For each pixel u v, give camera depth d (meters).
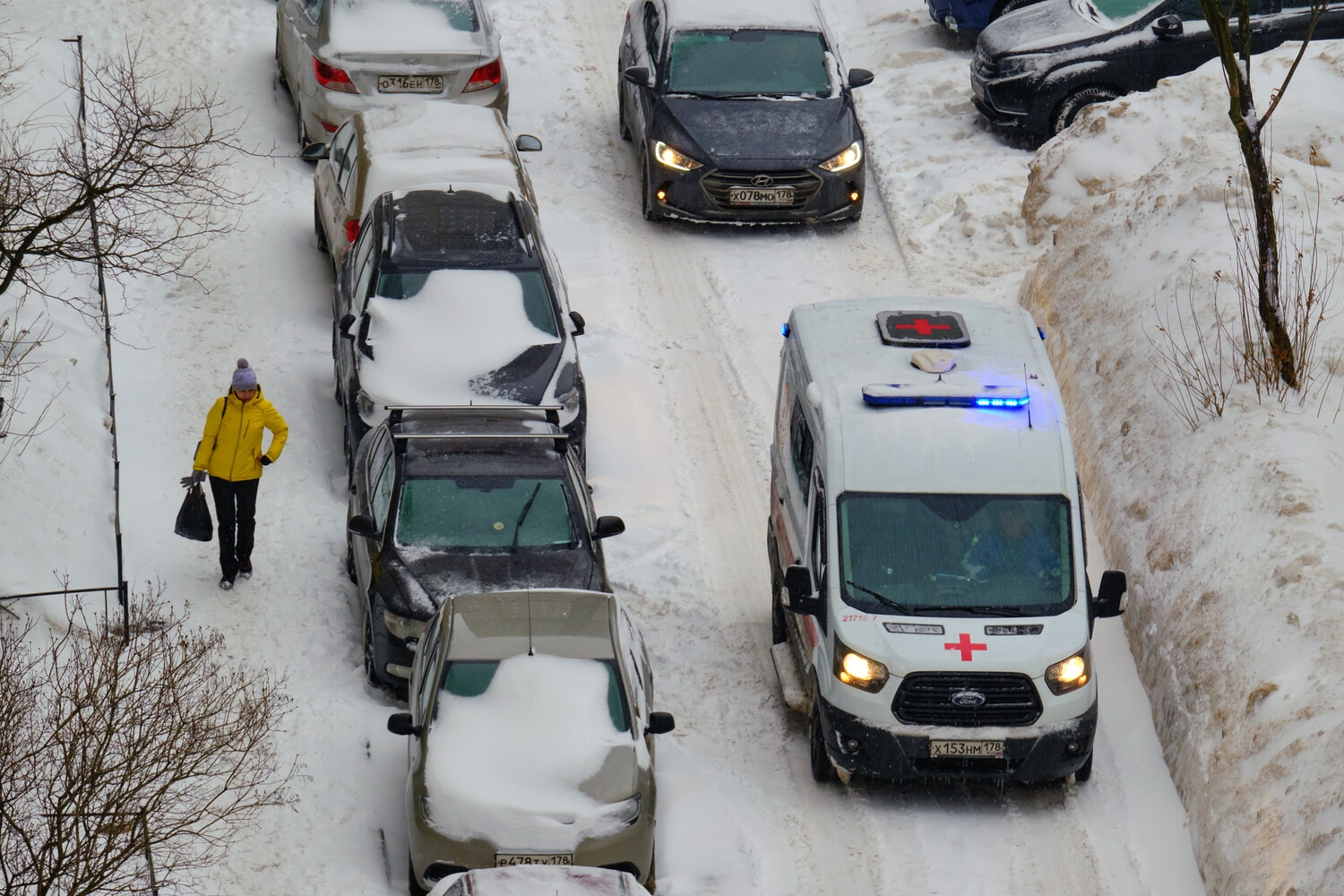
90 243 51.84
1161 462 48.22
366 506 46.16
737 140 67.31
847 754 39.25
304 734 40.34
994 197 69.12
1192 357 50.31
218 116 72.62
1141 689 43.84
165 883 32.12
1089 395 53.94
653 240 68.94
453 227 55.91
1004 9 81.88
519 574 42.88
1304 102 63.56
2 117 62.19
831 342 45.66
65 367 52.34
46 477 46.91
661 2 74.50
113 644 37.66
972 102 78.50
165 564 47.31
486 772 35.47
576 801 35.03
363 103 68.38
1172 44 72.12
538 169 73.81
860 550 40.69
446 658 37.91
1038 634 39.31
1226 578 42.12
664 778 40.84
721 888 36.84
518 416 48.94
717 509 53.66
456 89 69.44
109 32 77.88
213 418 45.19
